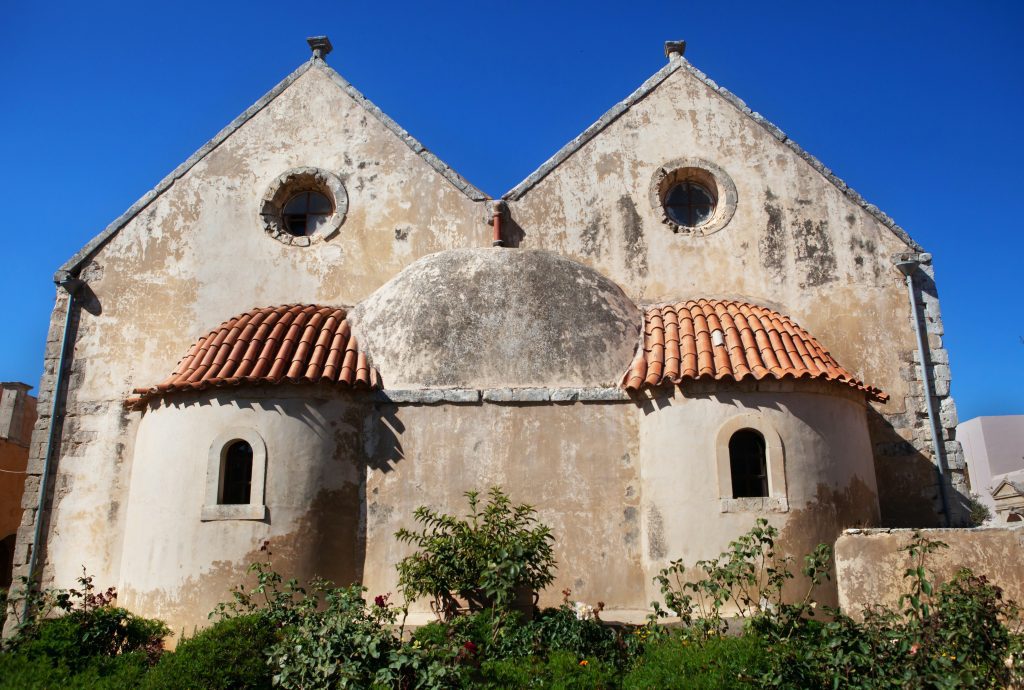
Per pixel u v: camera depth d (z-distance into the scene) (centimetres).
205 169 1596
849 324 1484
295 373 1250
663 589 1082
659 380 1250
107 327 1512
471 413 1289
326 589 1190
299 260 1546
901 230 1526
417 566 1152
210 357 1313
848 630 877
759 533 1059
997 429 3803
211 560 1183
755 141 1588
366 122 1619
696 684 865
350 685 902
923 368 1455
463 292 1364
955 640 868
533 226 1544
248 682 934
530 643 1043
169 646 1154
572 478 1262
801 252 1522
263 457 1216
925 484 1406
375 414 1295
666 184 1583
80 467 1438
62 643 1074
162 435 1261
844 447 1253
